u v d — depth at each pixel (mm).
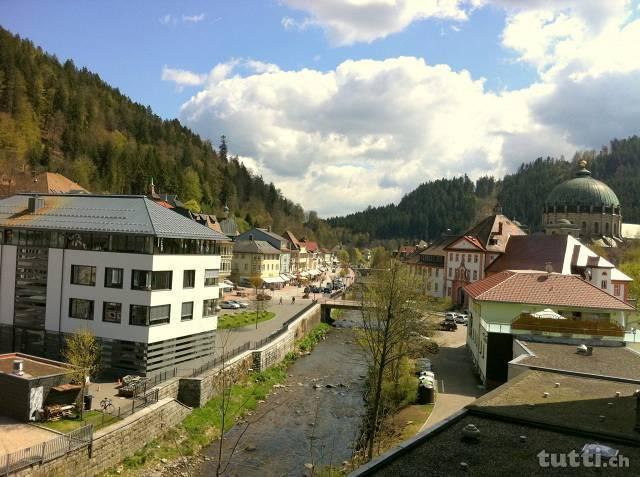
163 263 48531
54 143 188000
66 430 32844
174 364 50406
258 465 35625
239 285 142625
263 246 147750
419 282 55156
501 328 48094
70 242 50656
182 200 187750
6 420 33688
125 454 34094
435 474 17406
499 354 47875
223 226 162125
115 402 39438
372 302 51531
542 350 42281
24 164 156625
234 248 144000
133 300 47719
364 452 33625
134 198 54250
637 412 21547
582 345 41812
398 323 39500
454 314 96062
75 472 29906
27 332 51781
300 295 129125
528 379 31281
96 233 49344
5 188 127500
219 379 47438
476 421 23156
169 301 49469
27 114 181125
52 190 110750
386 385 41656
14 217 53219
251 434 41062
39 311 51250
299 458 36750
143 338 47156
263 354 57250
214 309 56469
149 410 37094
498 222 113062
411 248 193500
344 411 46812
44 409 34219
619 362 38688
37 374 35469
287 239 187000
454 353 66062
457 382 50531
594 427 21891
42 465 27750
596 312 53219
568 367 36094
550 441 20703
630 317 79500
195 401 43781
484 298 54938
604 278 90125
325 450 38062
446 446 19953
